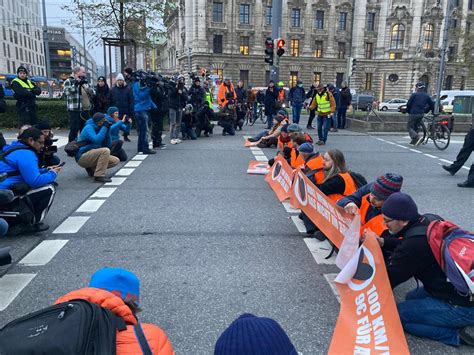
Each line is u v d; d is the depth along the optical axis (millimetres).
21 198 4863
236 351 1306
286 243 4977
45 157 5945
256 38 61906
